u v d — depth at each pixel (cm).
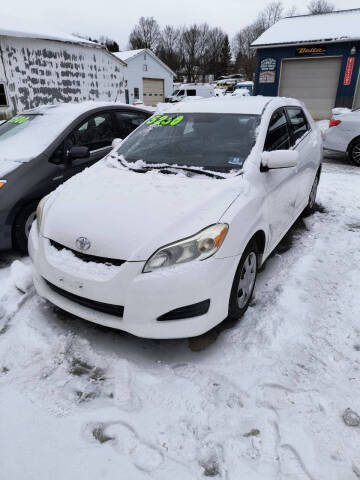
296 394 198
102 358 224
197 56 7425
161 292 199
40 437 175
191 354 228
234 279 229
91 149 415
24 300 278
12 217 337
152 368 217
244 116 306
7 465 163
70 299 229
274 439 173
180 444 171
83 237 215
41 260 234
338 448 169
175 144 300
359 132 745
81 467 162
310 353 228
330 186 594
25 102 1067
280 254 362
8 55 999
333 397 196
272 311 265
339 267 332
